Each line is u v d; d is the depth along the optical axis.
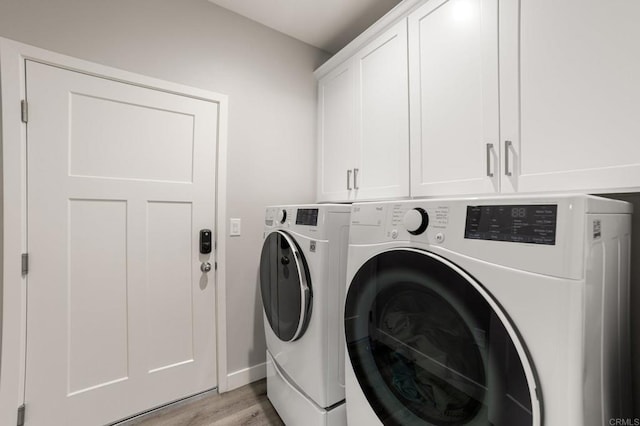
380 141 1.66
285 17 1.95
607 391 0.71
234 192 1.91
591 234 0.59
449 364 0.75
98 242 1.49
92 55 1.46
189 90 1.74
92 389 1.46
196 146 1.77
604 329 0.68
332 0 1.78
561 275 0.56
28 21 1.32
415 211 0.83
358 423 0.97
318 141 2.23
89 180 1.46
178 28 1.71
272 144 2.07
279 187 2.10
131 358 1.57
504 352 0.62
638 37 0.82
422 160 1.43
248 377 1.94
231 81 1.89
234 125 1.91
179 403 1.70
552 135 1.00
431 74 1.39
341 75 1.98
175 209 1.71
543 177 1.02
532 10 1.04
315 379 1.19
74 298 1.43
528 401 0.58
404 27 1.52
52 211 1.38
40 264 1.35
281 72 2.11
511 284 0.63
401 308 0.88
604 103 0.88
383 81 1.64
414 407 0.83
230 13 1.89
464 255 0.72
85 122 1.46
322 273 1.19
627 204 0.85
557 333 0.56
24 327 1.31
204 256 1.79
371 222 0.98
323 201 2.16
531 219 0.61
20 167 1.31
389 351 0.91
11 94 1.29
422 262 0.80
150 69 1.62
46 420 1.35
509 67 1.11
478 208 0.71
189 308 1.74
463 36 1.26
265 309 1.68
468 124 1.24
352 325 1.02
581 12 0.93
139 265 1.59
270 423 1.54
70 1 1.42
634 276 1.08
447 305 0.74
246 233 1.95
